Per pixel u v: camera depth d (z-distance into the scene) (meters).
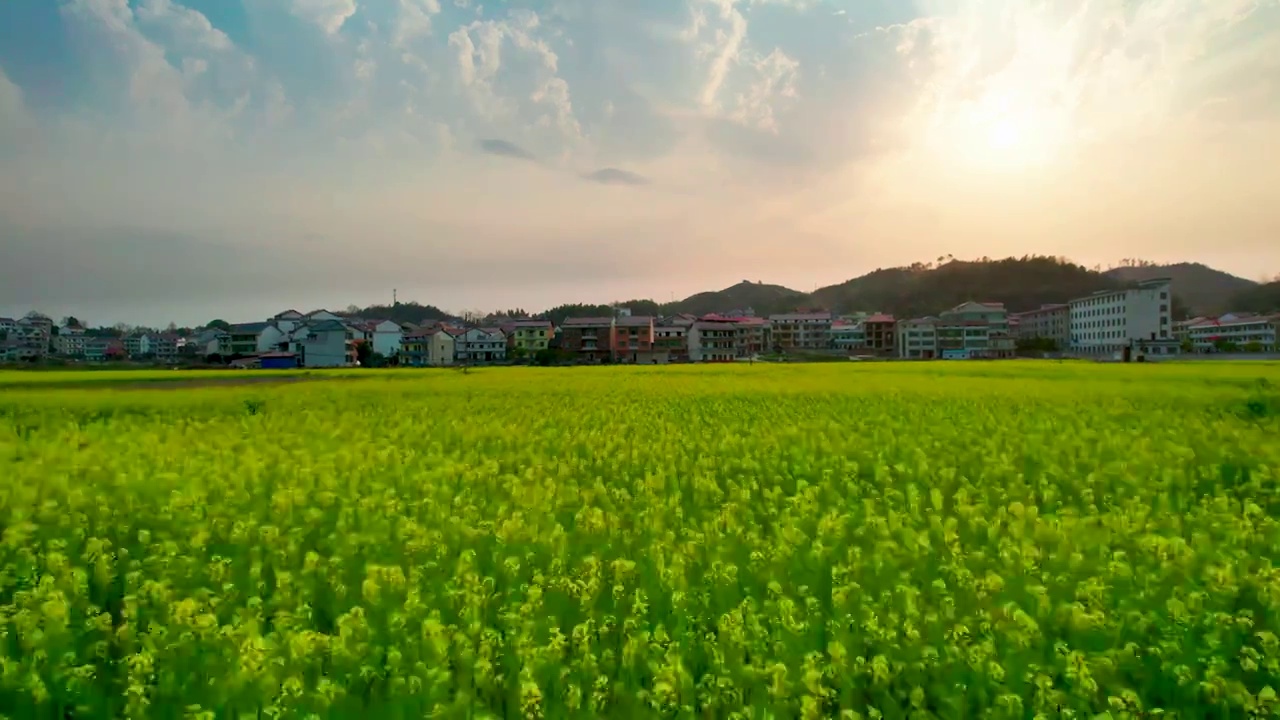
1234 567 5.85
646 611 5.37
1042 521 7.21
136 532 7.88
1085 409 19.09
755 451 12.54
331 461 11.22
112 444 13.85
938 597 5.55
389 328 117.88
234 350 113.94
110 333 162.88
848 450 12.45
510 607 5.39
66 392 30.94
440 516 7.82
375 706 4.33
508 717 4.28
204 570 6.35
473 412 20.44
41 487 9.60
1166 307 110.75
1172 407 19.45
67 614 5.30
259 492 9.37
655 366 68.75
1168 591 5.51
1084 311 124.38
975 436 13.63
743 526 7.41
